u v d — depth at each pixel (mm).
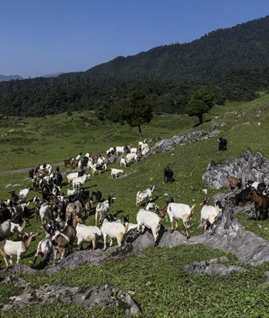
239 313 13148
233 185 37375
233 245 20531
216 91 197750
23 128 138375
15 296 17078
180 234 23859
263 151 42719
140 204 36531
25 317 15141
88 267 20172
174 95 196500
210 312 13445
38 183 54094
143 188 42375
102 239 25812
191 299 14703
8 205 37250
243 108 76062
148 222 23141
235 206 30672
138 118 95375
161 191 40125
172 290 15711
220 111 155500
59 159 89062
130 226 24906
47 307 15719
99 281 17391
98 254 22250
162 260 19562
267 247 18391
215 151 46906
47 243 23219
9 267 21109
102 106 166375
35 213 40000
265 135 50031
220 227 22031
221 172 39656
